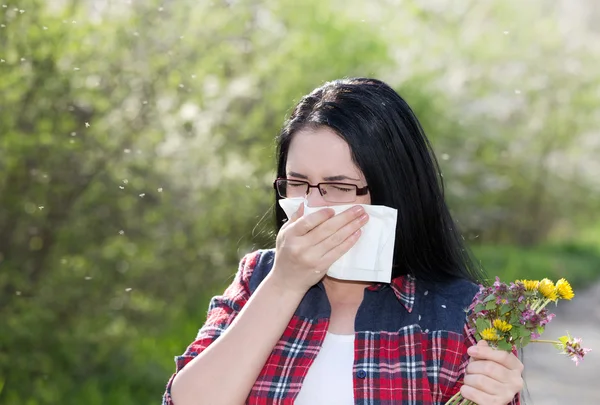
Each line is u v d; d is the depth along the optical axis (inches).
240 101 432.1
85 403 326.0
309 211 122.6
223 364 120.2
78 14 327.0
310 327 129.1
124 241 374.0
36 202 339.6
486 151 752.3
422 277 131.3
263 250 141.6
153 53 360.5
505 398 115.7
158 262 404.5
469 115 711.1
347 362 126.2
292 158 126.1
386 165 125.3
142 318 397.4
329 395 124.0
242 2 402.6
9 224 343.3
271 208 145.1
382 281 122.9
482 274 142.7
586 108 818.2
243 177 427.5
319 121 124.2
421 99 602.9
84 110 342.6
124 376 352.5
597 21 955.3
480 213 761.0
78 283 359.3
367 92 127.6
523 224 847.7
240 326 121.7
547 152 830.5
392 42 602.2
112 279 373.7
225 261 445.1
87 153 343.9
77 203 353.7
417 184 129.4
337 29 498.6
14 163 327.0
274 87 437.7
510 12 797.9
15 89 315.6
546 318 116.0
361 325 127.5
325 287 133.6
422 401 121.7
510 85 770.8
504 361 116.5
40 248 352.8
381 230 122.3
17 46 311.0
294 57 458.9
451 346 124.2
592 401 380.5
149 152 370.3
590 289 665.0
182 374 122.3
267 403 124.1
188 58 371.9
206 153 406.6
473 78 745.6
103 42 342.0
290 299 122.0
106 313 369.1
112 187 357.4
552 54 807.7
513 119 797.9
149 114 363.6
